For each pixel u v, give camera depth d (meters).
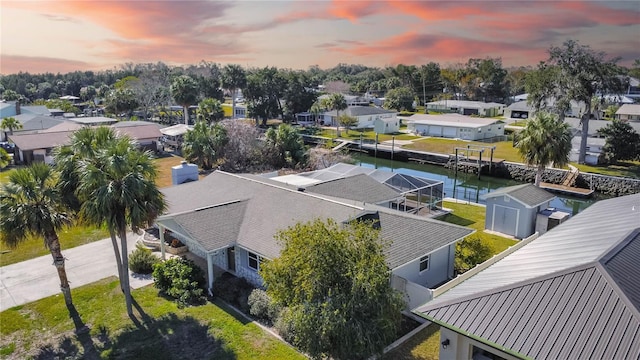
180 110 102.94
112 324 17.17
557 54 51.06
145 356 15.10
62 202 17.16
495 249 24.89
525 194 27.48
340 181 29.23
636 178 42.91
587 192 41.34
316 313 12.35
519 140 36.06
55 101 113.81
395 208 29.03
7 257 23.98
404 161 61.56
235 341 15.84
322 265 12.48
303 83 93.75
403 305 13.43
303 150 50.66
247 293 18.81
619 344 9.00
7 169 47.72
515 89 135.62
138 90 101.69
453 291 12.62
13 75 174.88
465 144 66.25
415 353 14.77
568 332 9.64
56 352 15.52
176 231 21.19
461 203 35.53
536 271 12.16
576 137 55.59
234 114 96.50
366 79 171.38
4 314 18.05
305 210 21.39
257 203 23.25
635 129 53.44
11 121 60.88
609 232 14.46
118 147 16.16
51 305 18.75
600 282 10.44
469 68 132.88
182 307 18.38
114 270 22.25
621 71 50.84
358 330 11.88
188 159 48.69
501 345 9.96
